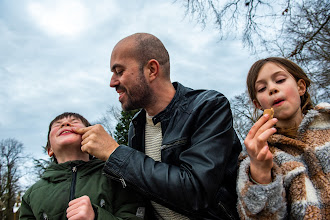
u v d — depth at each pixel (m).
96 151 1.43
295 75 1.58
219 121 1.49
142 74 1.63
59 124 1.89
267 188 1.20
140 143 1.80
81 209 1.22
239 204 1.33
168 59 1.80
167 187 1.26
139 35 1.72
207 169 1.28
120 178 1.34
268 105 1.54
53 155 2.01
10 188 26.06
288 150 1.47
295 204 1.25
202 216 1.41
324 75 7.39
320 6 6.89
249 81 1.72
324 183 1.29
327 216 1.23
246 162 1.35
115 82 1.66
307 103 1.63
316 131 1.45
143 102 1.67
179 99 1.70
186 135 1.53
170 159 1.52
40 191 1.62
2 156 29.45
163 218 1.60
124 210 1.53
